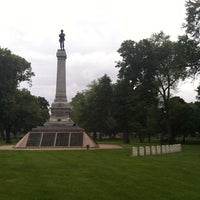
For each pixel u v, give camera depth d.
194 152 49.66
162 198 17.92
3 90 82.06
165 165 30.78
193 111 91.12
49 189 19.59
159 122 92.25
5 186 20.23
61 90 68.88
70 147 59.81
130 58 76.06
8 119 84.38
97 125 108.69
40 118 96.56
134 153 41.19
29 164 30.36
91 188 20.06
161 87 77.81
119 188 20.11
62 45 70.12
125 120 87.06
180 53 58.12
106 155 41.50
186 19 56.75
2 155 40.44
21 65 86.75
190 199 17.81
